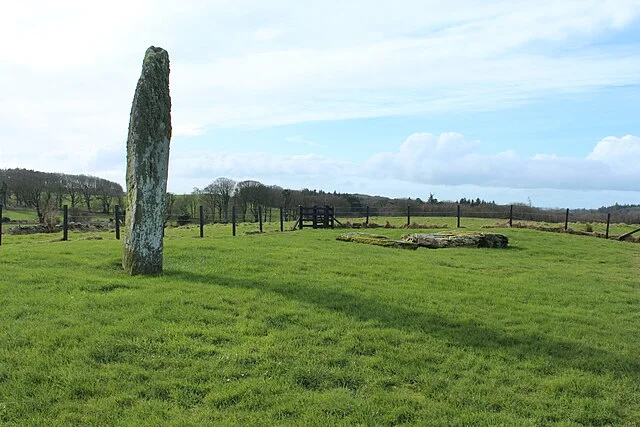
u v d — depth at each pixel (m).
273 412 6.34
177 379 7.03
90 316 9.28
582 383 7.65
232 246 19.06
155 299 10.54
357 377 7.45
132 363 7.46
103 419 6.00
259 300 10.96
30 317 9.09
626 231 37.44
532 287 14.68
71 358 7.46
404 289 13.06
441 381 7.47
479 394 7.14
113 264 14.20
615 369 8.36
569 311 12.08
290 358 7.95
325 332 9.15
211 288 11.72
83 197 67.88
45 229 33.06
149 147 13.02
